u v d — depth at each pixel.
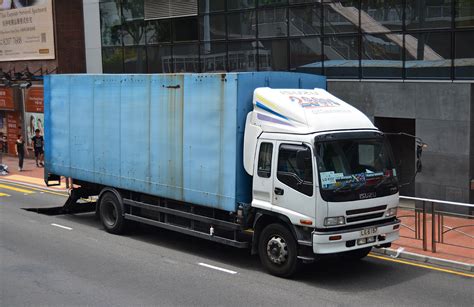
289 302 8.81
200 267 10.90
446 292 9.37
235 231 10.77
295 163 9.66
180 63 23.66
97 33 27.53
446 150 15.32
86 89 14.09
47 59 30.48
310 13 18.48
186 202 11.73
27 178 24.30
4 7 32.62
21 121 31.75
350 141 9.86
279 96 10.20
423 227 11.79
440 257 11.20
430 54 15.66
